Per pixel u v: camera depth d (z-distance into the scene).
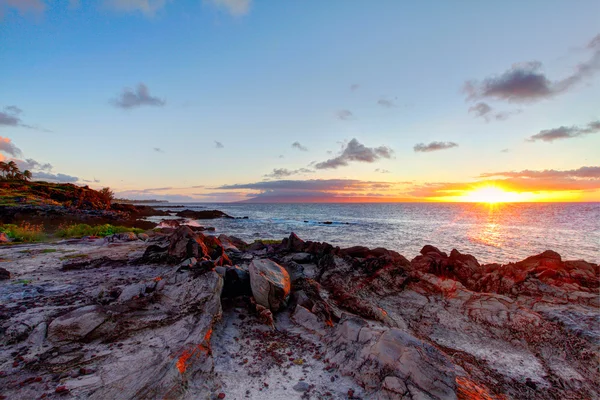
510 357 6.84
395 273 11.38
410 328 8.17
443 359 5.17
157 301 7.14
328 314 8.04
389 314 8.88
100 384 4.25
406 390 4.44
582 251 30.31
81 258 12.81
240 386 4.81
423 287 10.91
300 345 6.32
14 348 5.14
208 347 5.55
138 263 11.89
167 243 14.11
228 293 8.42
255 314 7.65
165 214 83.00
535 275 11.74
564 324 8.01
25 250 14.45
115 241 18.25
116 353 5.11
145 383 4.24
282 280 8.51
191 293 7.31
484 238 39.75
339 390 4.80
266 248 17.70
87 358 4.95
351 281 10.84
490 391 5.40
